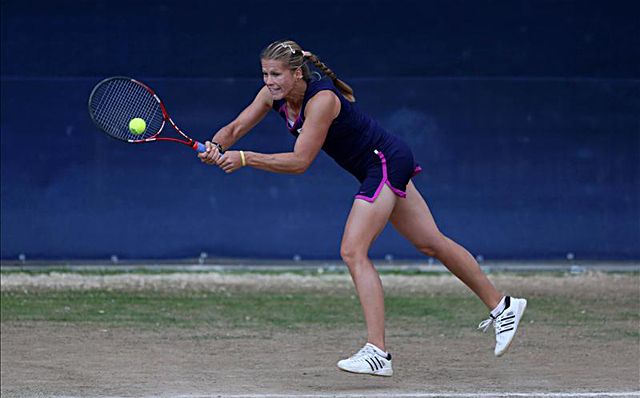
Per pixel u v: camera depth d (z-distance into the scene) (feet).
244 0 116.98
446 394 57.77
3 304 94.63
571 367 67.82
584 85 118.62
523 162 118.83
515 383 62.18
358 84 118.21
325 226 118.73
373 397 56.70
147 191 117.80
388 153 58.44
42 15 116.26
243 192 118.42
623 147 118.73
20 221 116.78
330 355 72.43
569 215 118.83
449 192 118.62
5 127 116.37
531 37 118.21
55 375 65.16
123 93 63.93
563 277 113.39
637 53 118.42
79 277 111.24
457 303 96.58
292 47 56.49
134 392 59.72
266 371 66.59
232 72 117.50
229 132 61.16
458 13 118.11
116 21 116.67
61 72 116.67
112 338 78.95
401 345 76.07
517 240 118.93
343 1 117.60
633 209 119.03
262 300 98.07
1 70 116.26
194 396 58.08
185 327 83.92
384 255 119.75
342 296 100.89
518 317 60.70
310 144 56.75
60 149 116.98
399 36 117.91
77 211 117.39
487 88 118.52
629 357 71.41
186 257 118.21
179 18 116.98
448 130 118.52
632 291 104.27
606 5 118.11
